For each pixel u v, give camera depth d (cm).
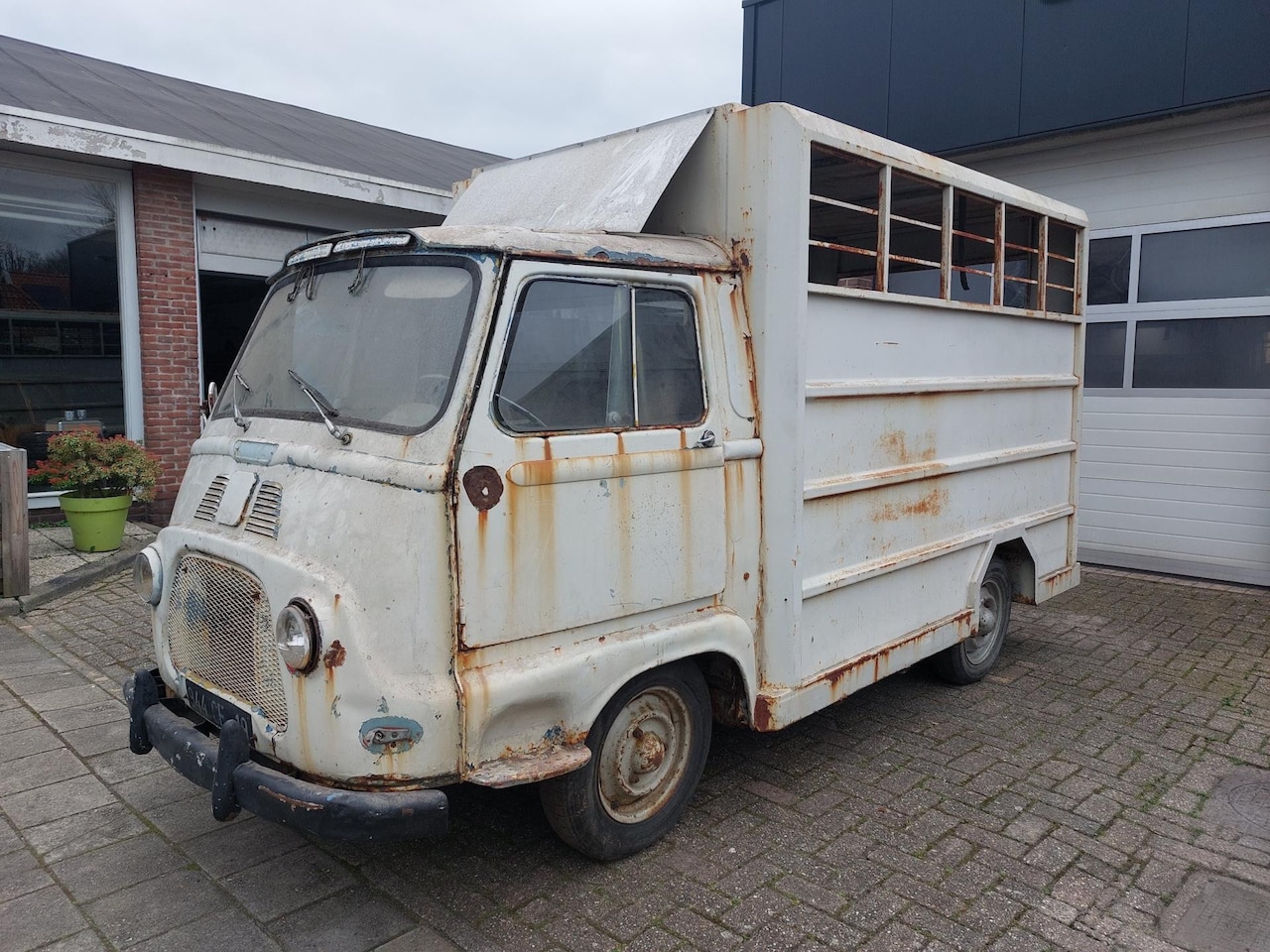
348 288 345
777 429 390
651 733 364
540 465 305
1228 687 570
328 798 269
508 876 347
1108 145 873
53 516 925
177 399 984
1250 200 799
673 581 355
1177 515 866
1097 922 325
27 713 490
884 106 952
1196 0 761
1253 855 372
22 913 318
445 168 1343
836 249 415
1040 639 675
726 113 397
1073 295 651
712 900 333
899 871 355
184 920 316
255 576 303
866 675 446
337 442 310
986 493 550
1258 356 812
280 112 1433
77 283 930
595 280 332
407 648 280
